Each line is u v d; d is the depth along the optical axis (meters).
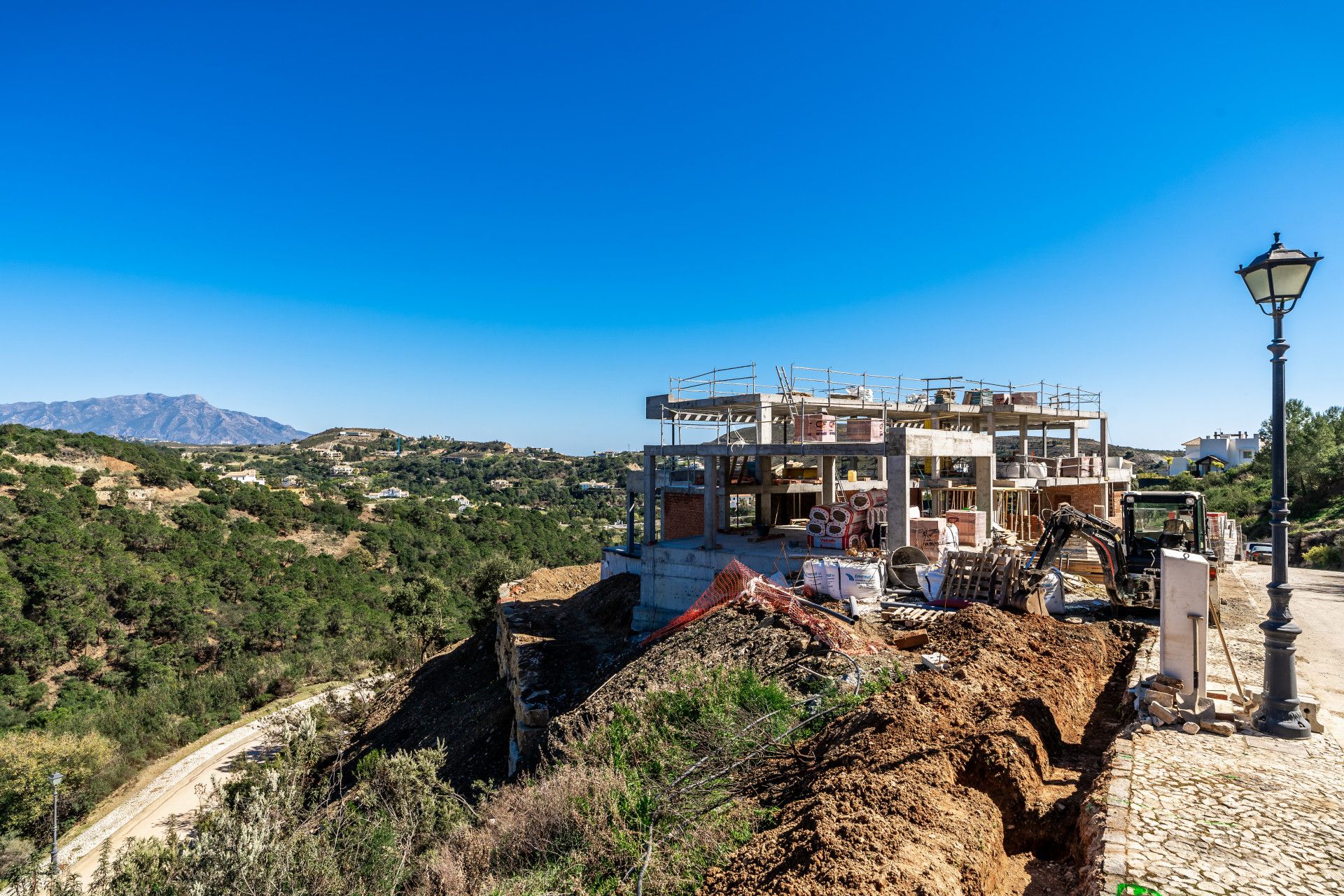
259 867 8.16
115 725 34.75
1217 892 4.30
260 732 33.50
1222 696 7.95
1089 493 29.67
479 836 7.74
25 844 23.92
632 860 6.06
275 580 65.25
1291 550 34.47
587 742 8.91
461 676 25.42
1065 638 11.14
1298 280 6.84
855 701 8.27
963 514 18.12
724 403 20.91
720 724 8.42
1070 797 6.21
